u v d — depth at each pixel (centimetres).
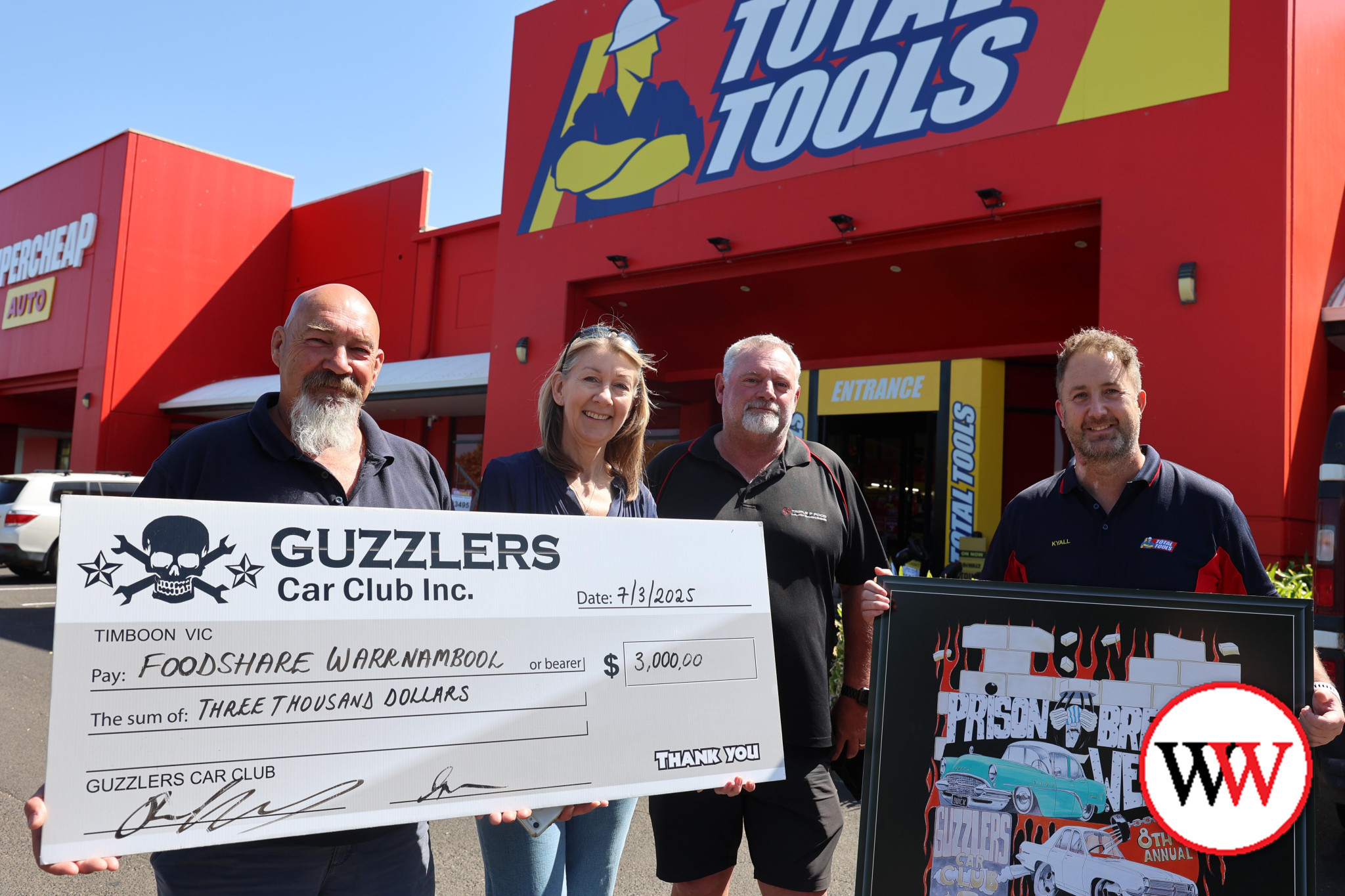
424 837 201
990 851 209
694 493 256
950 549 843
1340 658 375
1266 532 602
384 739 176
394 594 182
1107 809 205
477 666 187
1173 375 654
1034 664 215
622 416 232
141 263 1950
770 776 211
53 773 150
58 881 344
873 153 830
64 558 156
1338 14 709
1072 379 232
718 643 213
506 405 1103
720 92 945
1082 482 238
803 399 956
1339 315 644
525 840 214
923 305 923
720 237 925
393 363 1720
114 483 1335
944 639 222
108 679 156
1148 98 683
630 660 202
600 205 1037
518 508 227
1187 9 670
